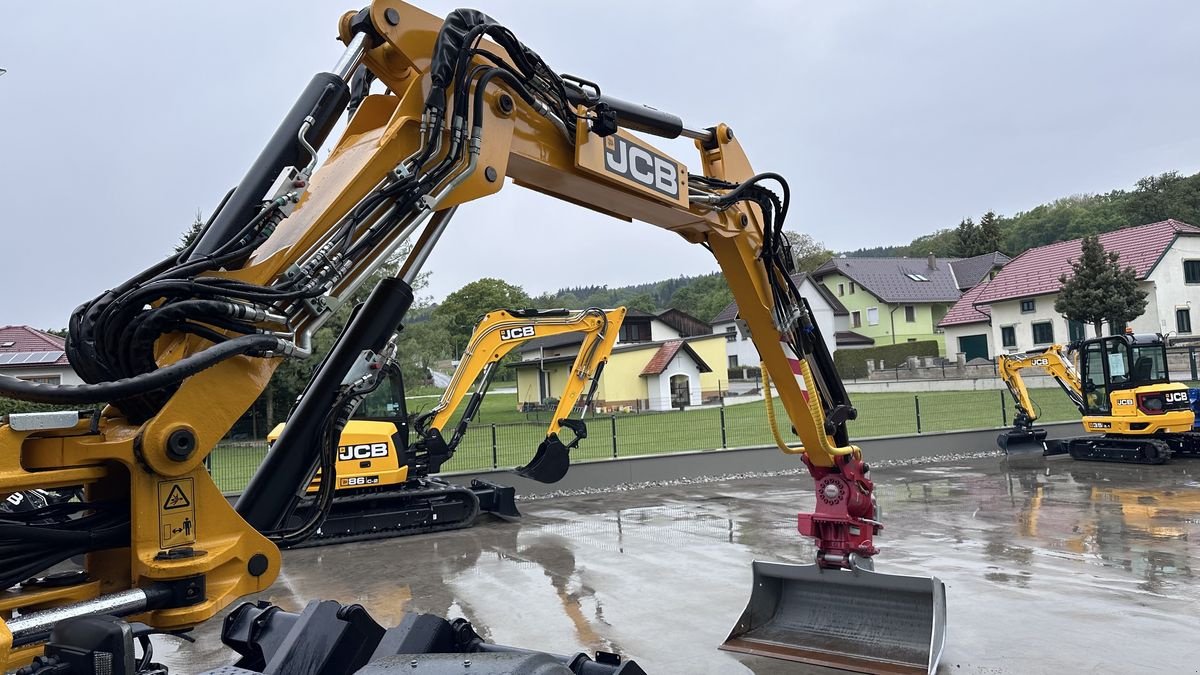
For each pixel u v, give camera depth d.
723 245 5.24
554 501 13.58
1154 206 73.56
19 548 2.57
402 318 3.49
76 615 2.46
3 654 2.23
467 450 19.77
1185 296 37.91
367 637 3.69
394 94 3.59
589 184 4.21
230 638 3.92
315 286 2.98
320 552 9.95
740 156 5.34
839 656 5.27
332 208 3.09
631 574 8.12
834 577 5.57
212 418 2.79
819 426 5.46
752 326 5.49
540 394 41.19
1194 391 15.52
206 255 2.93
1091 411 15.70
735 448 16.09
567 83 4.05
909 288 58.47
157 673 2.54
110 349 2.73
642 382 40.56
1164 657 5.21
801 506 12.13
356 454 10.62
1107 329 35.47
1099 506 10.79
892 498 12.29
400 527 10.85
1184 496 11.25
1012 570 7.56
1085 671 5.00
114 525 2.75
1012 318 42.03
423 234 3.58
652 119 4.54
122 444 2.64
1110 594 6.66
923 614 5.28
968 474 14.72
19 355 23.61
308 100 3.22
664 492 14.15
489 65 3.59
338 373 3.35
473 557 9.30
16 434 2.52
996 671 5.02
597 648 5.83
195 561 2.68
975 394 28.77
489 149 3.55
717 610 6.71
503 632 6.33
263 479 3.27
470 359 12.09
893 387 37.22
